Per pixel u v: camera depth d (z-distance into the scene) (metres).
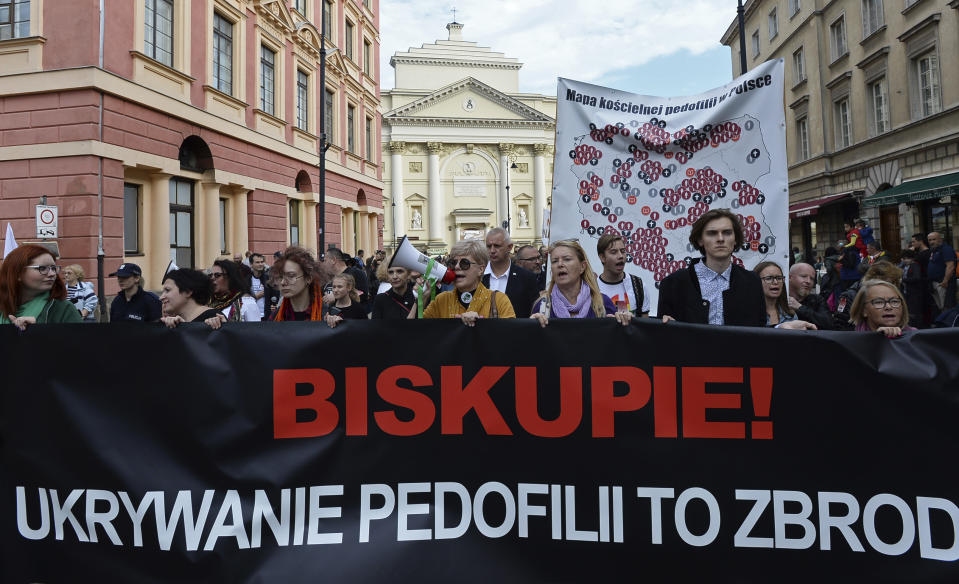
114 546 2.70
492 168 57.31
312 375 2.76
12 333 2.83
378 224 28.42
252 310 6.03
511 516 2.69
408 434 2.75
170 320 2.78
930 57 16.12
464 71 58.84
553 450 2.69
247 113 17.02
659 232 4.43
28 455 2.78
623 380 2.68
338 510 2.70
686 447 2.61
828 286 10.41
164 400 2.75
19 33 11.58
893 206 18.17
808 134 23.50
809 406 2.54
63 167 11.41
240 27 16.52
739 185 4.28
